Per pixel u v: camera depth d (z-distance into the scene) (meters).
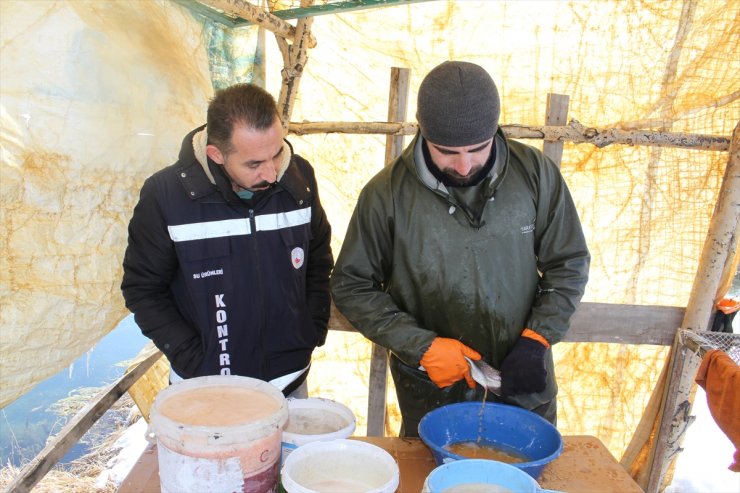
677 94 2.84
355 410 3.21
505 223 1.95
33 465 1.71
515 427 1.79
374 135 2.97
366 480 1.41
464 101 1.67
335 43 2.91
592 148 2.92
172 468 1.25
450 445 1.79
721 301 2.79
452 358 1.90
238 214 1.85
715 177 2.84
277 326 1.98
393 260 2.03
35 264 1.64
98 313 1.86
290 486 1.23
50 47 1.67
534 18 2.80
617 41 2.81
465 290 1.99
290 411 1.63
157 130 2.10
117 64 1.89
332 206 3.10
